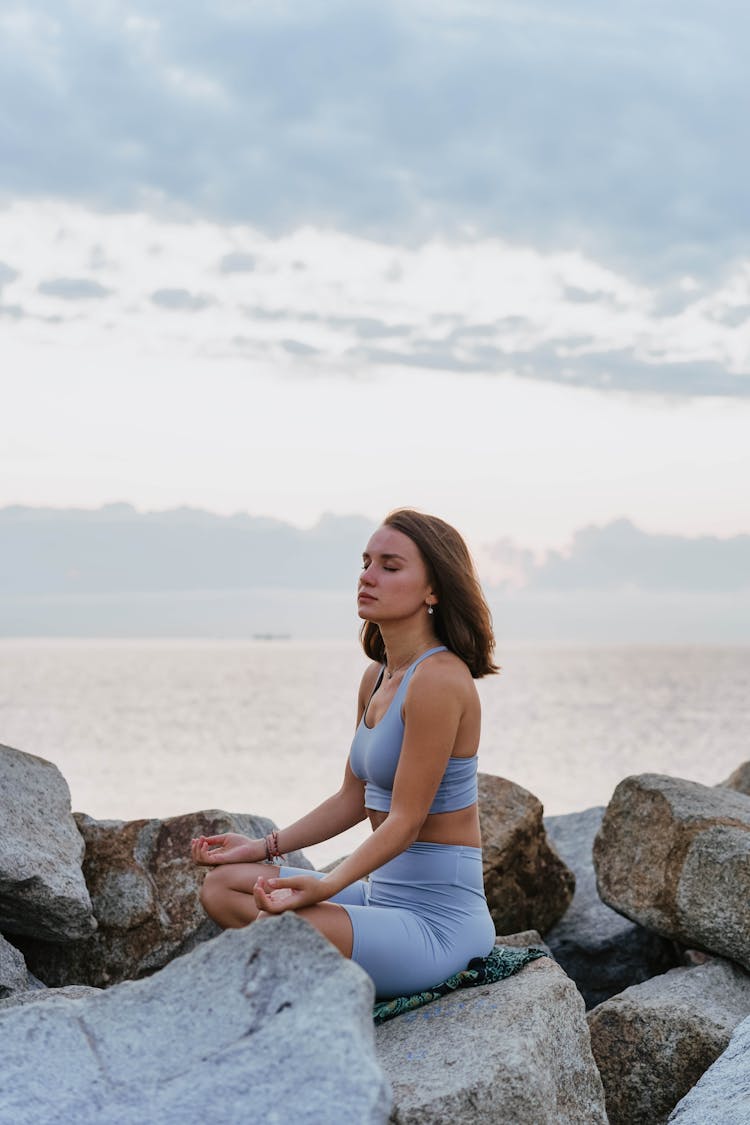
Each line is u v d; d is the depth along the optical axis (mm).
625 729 41875
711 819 5363
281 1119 2381
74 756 29406
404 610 3812
